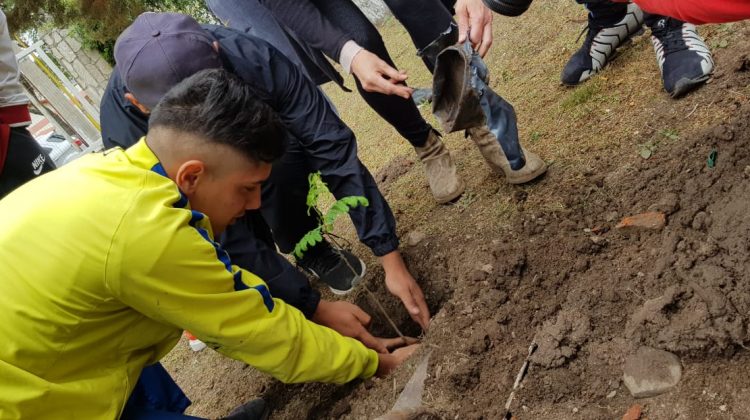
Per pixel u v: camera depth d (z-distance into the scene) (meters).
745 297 1.60
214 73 1.57
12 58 2.83
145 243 1.50
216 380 2.94
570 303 1.96
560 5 3.98
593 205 2.30
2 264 1.52
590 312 1.88
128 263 1.50
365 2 6.55
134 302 1.60
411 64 4.89
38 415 1.59
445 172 2.94
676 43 2.55
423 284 2.64
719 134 2.08
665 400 1.59
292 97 2.34
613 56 3.06
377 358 2.18
